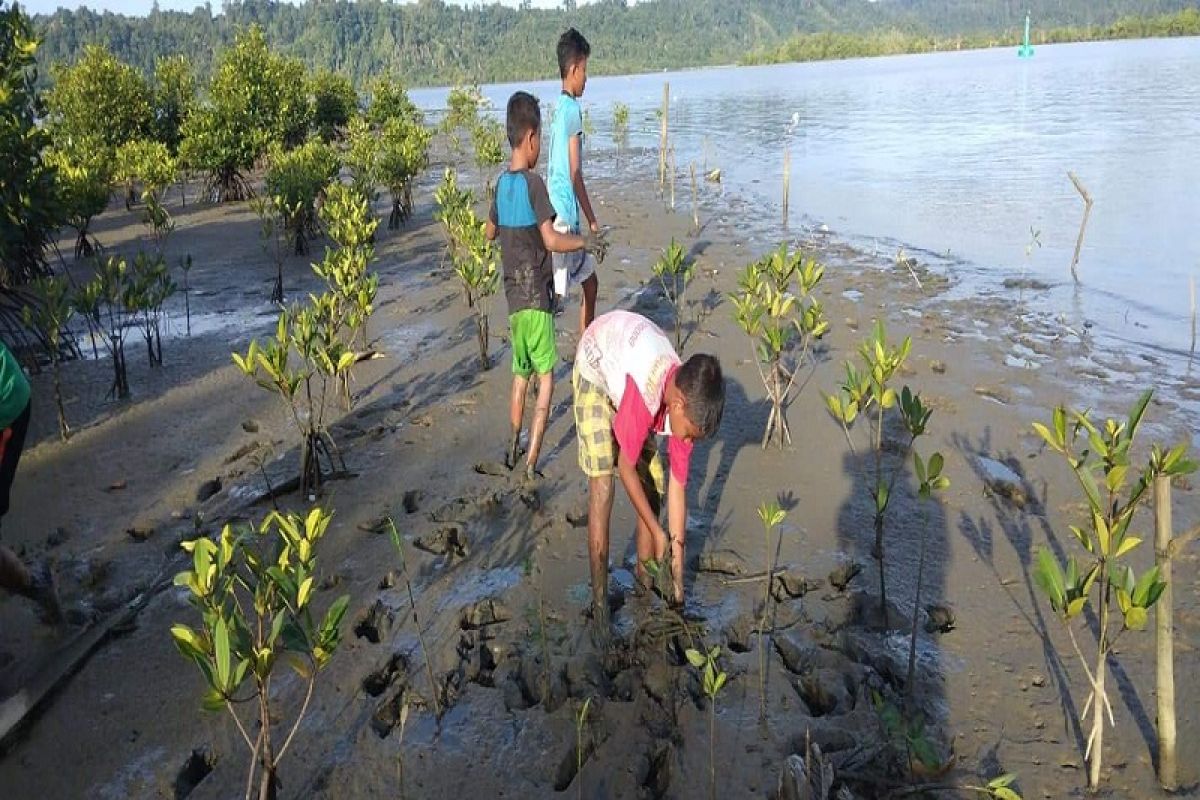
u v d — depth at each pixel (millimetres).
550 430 6172
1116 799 3031
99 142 19688
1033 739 3311
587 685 3656
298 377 5203
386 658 3877
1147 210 12758
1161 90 32719
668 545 4070
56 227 10531
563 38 6496
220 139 18688
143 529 5082
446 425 6324
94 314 7609
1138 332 7965
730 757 3281
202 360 8117
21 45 9422
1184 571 4266
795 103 40094
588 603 4184
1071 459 3137
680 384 3559
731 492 5230
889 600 4145
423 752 3367
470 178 20938
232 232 14922
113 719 3621
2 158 9266
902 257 10758
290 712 3594
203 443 6285
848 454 5625
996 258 10852
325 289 10562
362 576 4492
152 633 4145
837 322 8453
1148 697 3482
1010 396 6492
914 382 6801
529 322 5328
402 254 12484
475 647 3945
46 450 6262
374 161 16484
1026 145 20094
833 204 14977
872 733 3346
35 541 5023
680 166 21109
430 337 8453
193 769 3391
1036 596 4133
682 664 3781
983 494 5059
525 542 4742
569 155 6516
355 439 6172
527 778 3236
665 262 7508
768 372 7121
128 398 7215
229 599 4223
